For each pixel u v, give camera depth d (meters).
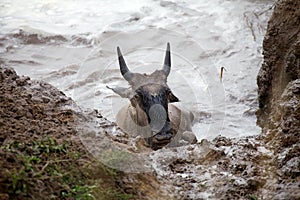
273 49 34.38
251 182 20.02
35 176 16.92
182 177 20.80
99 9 56.00
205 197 19.44
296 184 19.45
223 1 57.19
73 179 17.83
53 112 23.70
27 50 47.94
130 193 18.30
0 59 46.22
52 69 44.69
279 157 21.53
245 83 42.88
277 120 25.52
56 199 16.62
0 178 16.23
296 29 33.09
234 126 36.56
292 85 26.34
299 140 22.67
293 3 33.25
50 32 50.59
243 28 51.72
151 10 55.62
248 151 22.84
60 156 18.94
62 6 56.75
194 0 57.91
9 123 21.11
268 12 54.22
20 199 16.02
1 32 50.44
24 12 55.25
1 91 24.36
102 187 18.00
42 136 20.64
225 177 20.59
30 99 24.22
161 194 19.09
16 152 18.14
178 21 53.00
